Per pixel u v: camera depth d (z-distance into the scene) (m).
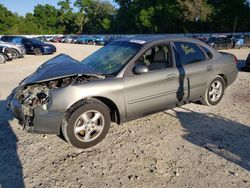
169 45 4.72
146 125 4.71
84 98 3.76
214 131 4.47
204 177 3.20
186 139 4.18
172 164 3.48
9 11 84.12
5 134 4.34
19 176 3.21
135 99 4.17
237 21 49.88
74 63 4.36
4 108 5.58
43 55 19.19
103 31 90.31
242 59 15.42
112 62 4.36
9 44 15.55
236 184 3.08
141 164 3.48
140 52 4.31
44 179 3.16
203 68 5.09
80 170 3.35
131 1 74.88
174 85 4.62
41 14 98.50
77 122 3.75
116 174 3.27
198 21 53.16
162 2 58.31
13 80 8.84
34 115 3.66
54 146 3.96
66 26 101.12
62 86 3.76
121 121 4.20
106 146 3.96
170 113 5.28
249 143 4.05
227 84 5.86
